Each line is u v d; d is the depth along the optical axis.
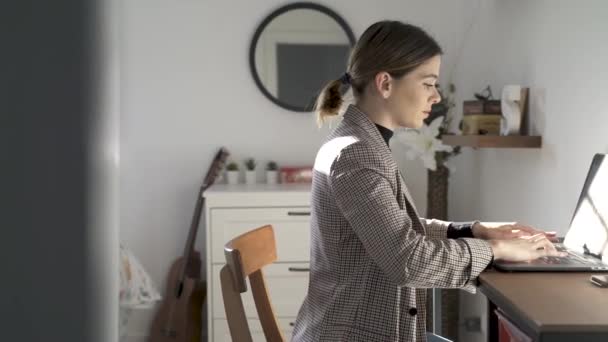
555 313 1.08
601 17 1.96
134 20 3.56
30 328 0.45
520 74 2.68
